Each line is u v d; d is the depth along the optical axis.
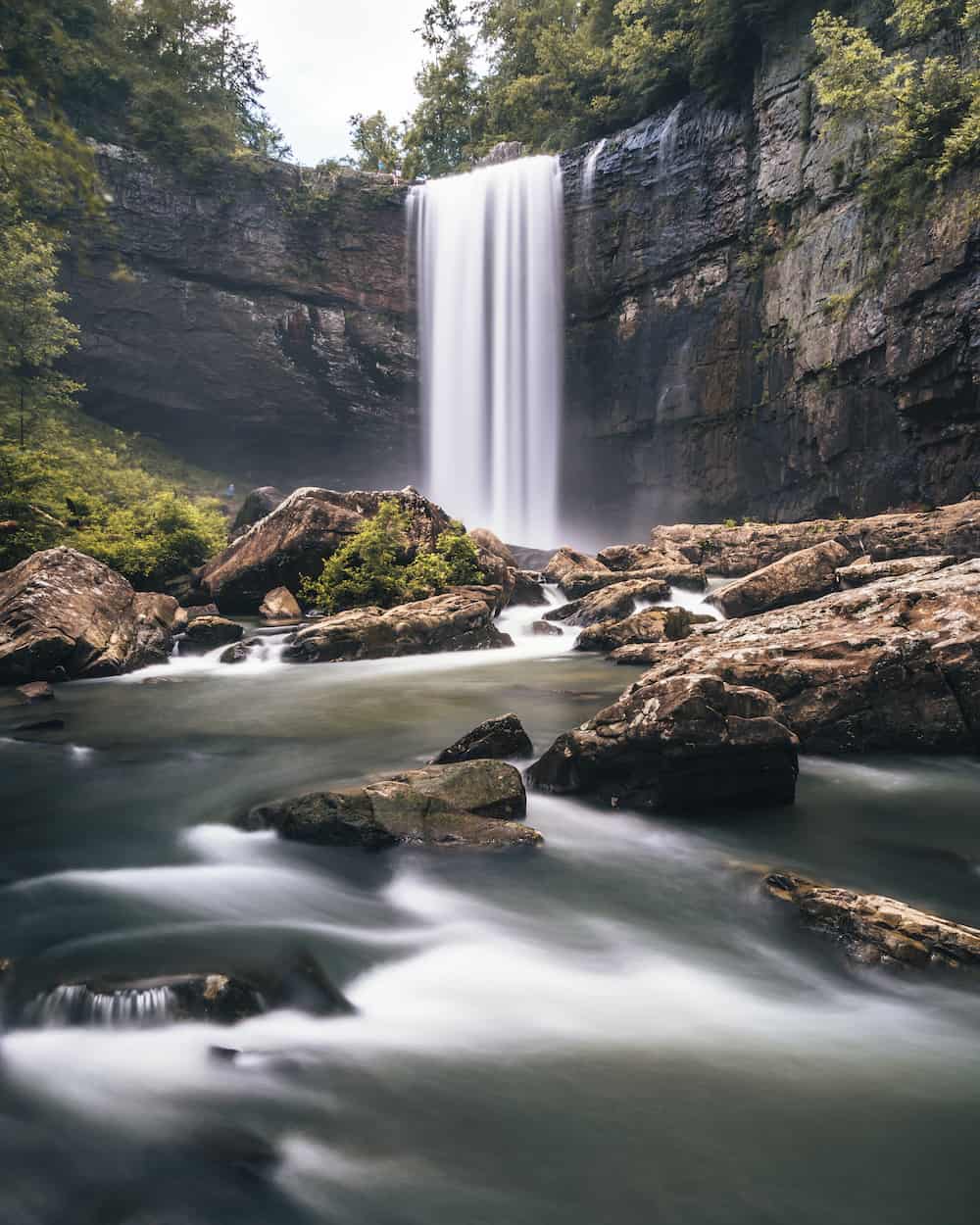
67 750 8.83
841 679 8.48
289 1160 3.00
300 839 5.93
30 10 15.69
